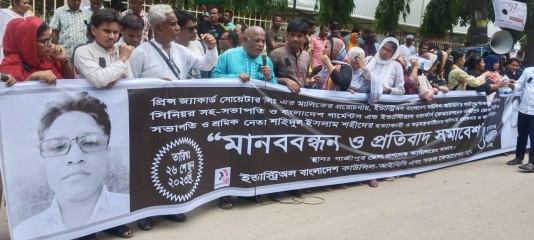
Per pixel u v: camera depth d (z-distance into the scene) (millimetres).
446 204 5320
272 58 5215
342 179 5695
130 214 3922
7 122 3172
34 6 6488
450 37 18406
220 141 4535
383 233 4359
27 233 3344
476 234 4488
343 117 5543
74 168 3537
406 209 5074
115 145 3754
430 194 5695
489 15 16094
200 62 4527
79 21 5367
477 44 12609
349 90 5566
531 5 14664
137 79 3828
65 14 5348
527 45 15070
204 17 7766
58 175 3459
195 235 4059
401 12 15820
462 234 4465
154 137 3992
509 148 8344
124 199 3867
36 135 3314
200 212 4637
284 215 4680
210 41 4449
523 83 7340
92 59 3596
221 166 4586
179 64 4297
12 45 3395
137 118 3863
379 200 5348
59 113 3410
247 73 4785
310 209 4902
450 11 15547
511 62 9164
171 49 4301
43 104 3324
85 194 3625
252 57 4824
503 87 7785
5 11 5270
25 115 3248
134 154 3883
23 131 3250
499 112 7969
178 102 4117
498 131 8031
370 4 16750
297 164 5199
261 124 4805
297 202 5109
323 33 8148
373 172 6035
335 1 12266
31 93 3260
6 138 3180
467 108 7293
